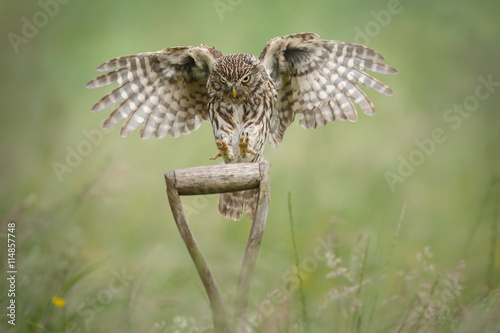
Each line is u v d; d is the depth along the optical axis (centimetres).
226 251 1232
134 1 2203
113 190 1280
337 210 1384
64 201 1207
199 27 2155
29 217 1113
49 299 945
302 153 1644
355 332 820
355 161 1669
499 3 2270
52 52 2023
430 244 1334
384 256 1123
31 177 1466
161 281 1059
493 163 1727
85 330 927
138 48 2098
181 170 718
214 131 967
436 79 2083
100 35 2105
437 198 1575
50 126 1772
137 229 1323
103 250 1232
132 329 919
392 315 891
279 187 1521
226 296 954
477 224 1145
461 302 829
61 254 1053
